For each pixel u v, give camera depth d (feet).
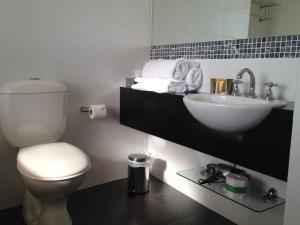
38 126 5.23
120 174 7.19
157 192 6.49
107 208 5.73
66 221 4.77
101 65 6.44
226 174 5.03
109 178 7.02
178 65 5.69
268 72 4.71
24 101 5.00
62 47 5.87
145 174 6.36
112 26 6.44
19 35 5.35
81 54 6.13
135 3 6.68
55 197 4.41
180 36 6.40
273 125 3.66
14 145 5.13
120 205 5.86
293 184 3.35
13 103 4.90
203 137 4.65
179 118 5.07
